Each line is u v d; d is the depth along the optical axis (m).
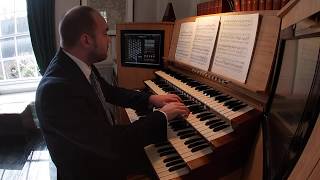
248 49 1.28
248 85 1.24
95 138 1.07
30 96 3.40
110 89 1.75
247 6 1.46
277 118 0.89
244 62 1.30
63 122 1.05
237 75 1.33
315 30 0.58
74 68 1.18
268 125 1.00
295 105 0.71
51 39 3.16
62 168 1.17
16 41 3.42
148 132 1.22
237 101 1.38
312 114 0.50
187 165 1.16
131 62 2.55
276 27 1.15
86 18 1.18
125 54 2.56
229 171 1.21
